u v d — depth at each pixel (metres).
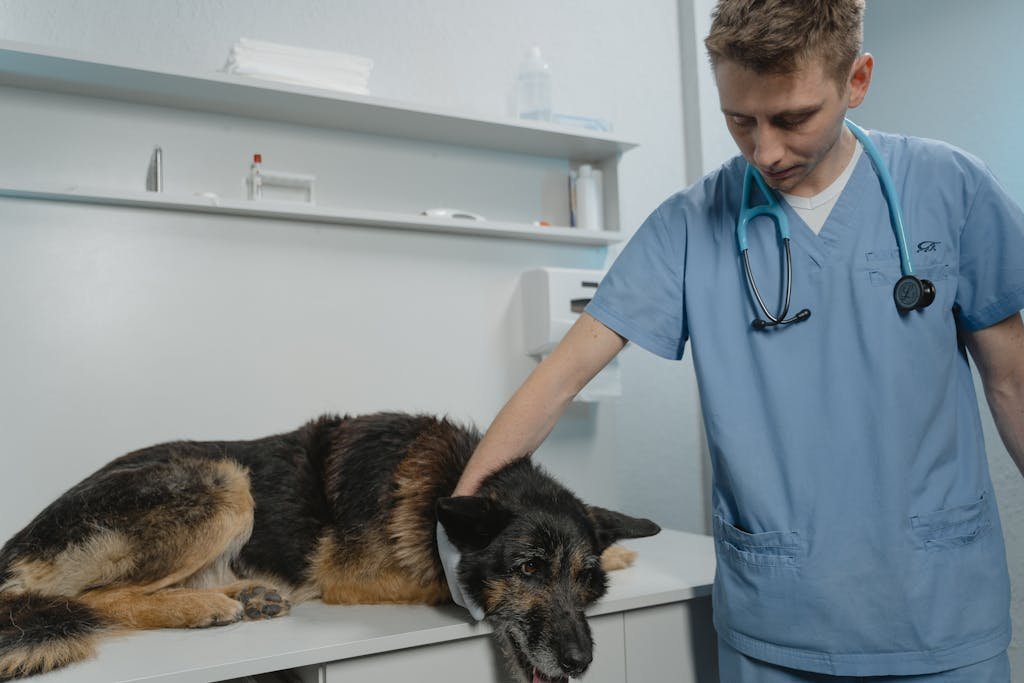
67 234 1.73
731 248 1.28
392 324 2.06
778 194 1.22
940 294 1.14
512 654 1.30
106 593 1.35
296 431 1.69
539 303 2.15
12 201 1.68
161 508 1.41
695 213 1.32
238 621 1.32
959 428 1.16
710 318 1.27
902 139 1.24
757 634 1.19
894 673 1.10
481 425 2.16
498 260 2.21
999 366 1.18
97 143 1.78
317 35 2.01
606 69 2.42
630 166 2.45
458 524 1.29
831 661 1.13
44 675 1.08
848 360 1.16
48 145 1.73
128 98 1.79
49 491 1.69
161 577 1.39
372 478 1.50
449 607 1.42
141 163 1.82
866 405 1.14
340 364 2.00
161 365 1.81
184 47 1.87
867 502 1.13
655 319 1.32
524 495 1.38
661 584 1.53
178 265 1.83
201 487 1.46
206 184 1.88
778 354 1.20
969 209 1.15
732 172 1.32
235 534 1.48
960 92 2.12
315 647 1.17
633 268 1.33
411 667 1.26
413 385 2.08
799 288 1.20
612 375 2.15
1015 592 2.02
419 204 2.13
